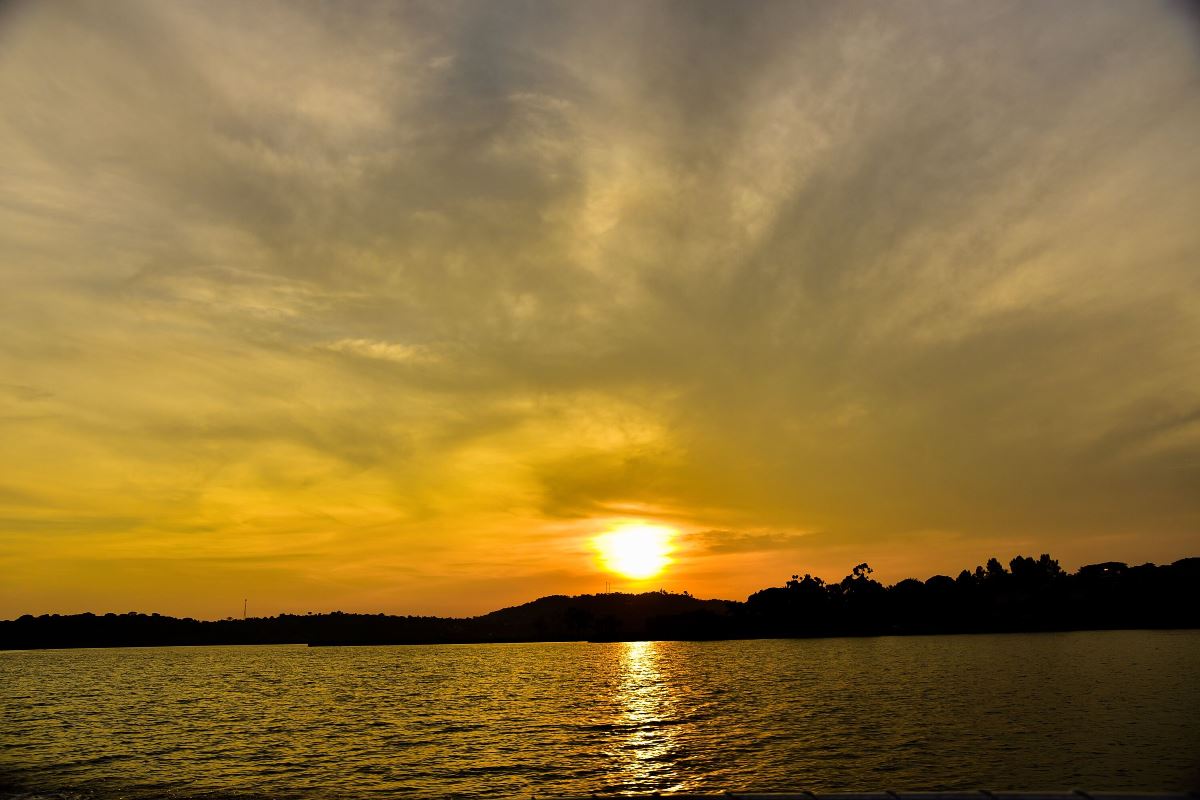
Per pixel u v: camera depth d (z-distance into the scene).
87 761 62.59
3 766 60.38
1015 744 59.03
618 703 104.25
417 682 164.88
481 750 64.94
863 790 45.53
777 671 161.50
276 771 56.62
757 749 60.69
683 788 47.44
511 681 160.00
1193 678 106.69
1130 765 50.31
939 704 87.88
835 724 74.00
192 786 51.47
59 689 154.00
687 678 151.12
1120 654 166.50
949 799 30.33
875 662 177.00
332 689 147.25
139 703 119.56
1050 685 104.50
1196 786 44.59
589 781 50.47
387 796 47.53
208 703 118.50
